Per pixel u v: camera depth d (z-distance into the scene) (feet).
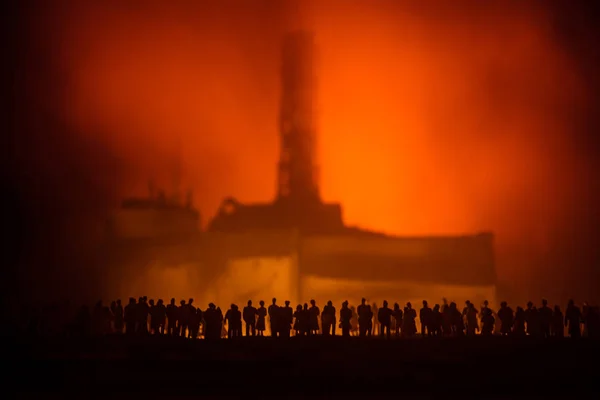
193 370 242.37
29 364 244.22
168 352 263.70
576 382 228.63
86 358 253.44
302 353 261.85
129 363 246.47
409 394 218.18
